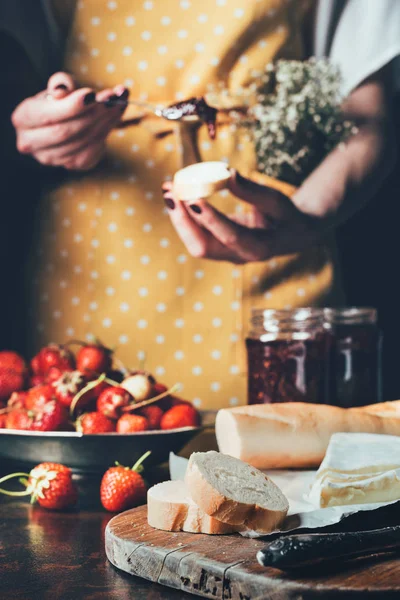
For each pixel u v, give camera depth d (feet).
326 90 5.20
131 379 3.75
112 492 3.16
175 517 2.49
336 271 5.31
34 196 5.47
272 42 5.20
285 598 1.98
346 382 3.74
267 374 3.78
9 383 3.96
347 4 5.17
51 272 5.47
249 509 2.41
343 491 2.63
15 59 5.50
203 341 5.33
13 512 3.24
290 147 5.20
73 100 5.07
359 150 5.24
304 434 3.10
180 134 5.19
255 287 5.27
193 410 3.79
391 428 3.27
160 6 5.27
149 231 5.33
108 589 2.23
